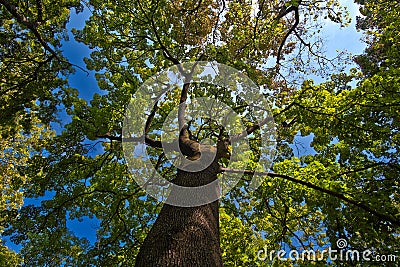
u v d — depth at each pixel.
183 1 8.18
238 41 7.89
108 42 7.91
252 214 9.03
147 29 7.84
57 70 7.56
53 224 7.81
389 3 7.85
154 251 2.86
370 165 6.53
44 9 7.91
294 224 8.19
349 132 6.55
